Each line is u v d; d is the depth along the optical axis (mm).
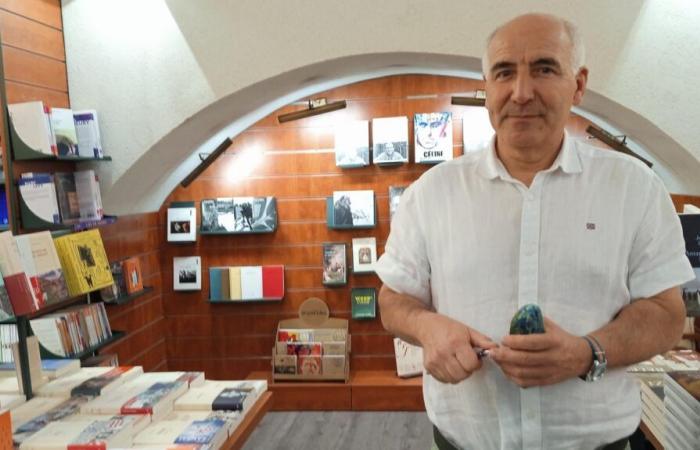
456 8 3010
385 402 3969
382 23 3062
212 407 1930
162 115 3273
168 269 4324
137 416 1780
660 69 2930
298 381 4070
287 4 3105
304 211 4199
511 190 1154
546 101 1063
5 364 2363
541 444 1124
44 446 1571
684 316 1104
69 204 3088
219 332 4340
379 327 4242
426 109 4047
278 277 4188
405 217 1281
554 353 944
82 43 3277
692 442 1510
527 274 1115
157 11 3209
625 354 991
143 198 3885
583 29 2945
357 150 4031
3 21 2791
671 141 3025
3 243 1928
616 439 1130
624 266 1105
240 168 4211
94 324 3121
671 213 1117
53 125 2865
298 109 4133
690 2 2859
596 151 1159
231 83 3197
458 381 1018
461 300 1181
